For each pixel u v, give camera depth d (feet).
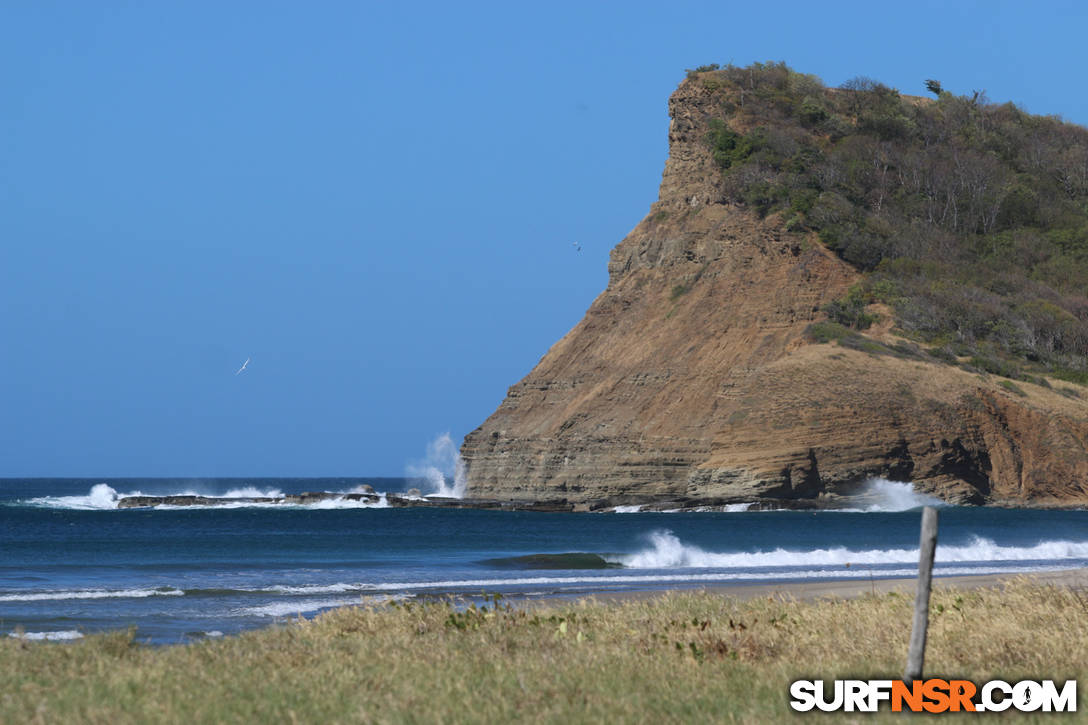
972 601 87.71
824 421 455.63
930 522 53.06
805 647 68.23
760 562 186.80
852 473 447.83
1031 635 69.82
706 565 182.60
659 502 469.98
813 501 444.55
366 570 174.70
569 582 146.10
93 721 49.21
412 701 53.01
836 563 184.14
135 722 49.19
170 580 155.22
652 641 70.44
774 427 459.32
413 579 154.30
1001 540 247.91
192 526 377.09
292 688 56.13
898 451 451.94
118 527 369.50
